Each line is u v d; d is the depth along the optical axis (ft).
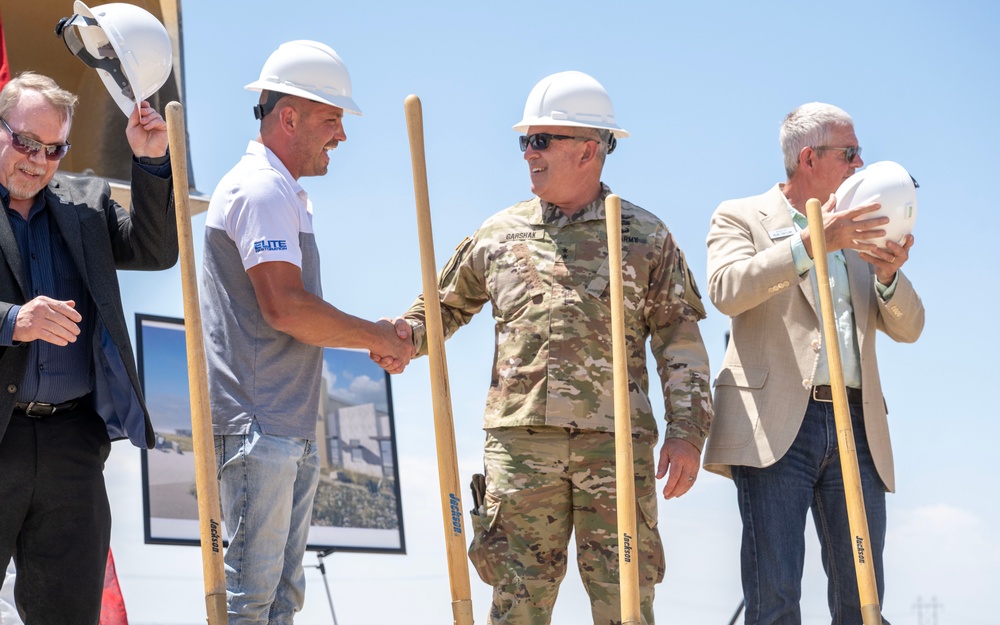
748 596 15.17
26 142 12.11
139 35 12.41
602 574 14.20
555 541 14.42
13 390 11.85
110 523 12.85
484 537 14.60
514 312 14.76
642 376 14.80
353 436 26.96
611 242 11.91
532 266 14.84
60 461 12.32
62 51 24.59
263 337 13.20
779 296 15.66
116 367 12.60
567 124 14.75
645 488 14.40
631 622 11.35
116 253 13.21
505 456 14.56
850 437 13.16
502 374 14.69
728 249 15.78
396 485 27.32
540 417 14.29
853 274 15.93
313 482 13.85
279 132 13.87
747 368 15.61
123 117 24.99
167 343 25.71
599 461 14.34
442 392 11.98
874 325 15.96
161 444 25.27
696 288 15.26
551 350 14.46
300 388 13.41
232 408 13.06
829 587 15.57
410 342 14.62
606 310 14.58
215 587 10.19
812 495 15.37
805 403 15.29
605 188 15.30
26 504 12.15
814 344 15.42
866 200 14.87
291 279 13.07
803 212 15.94
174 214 12.98
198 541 25.36
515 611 14.25
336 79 14.10
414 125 12.35
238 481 12.93
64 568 12.26
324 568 25.52
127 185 23.59
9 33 24.03
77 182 13.24
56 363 12.30
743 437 15.31
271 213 13.16
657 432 14.71
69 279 12.63
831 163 15.81
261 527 12.89
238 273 13.34
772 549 15.01
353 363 27.66
